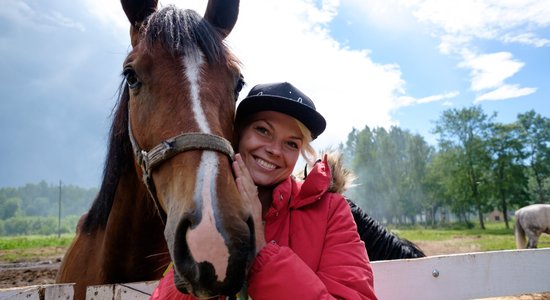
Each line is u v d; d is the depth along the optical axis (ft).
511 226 151.02
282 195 5.37
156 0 7.03
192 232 3.98
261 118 5.49
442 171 153.58
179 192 4.52
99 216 8.54
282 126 5.42
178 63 5.52
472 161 138.82
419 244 59.36
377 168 208.03
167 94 5.35
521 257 9.12
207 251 3.85
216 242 3.88
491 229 132.87
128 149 7.25
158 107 5.37
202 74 5.49
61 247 73.97
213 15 7.15
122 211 7.52
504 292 8.84
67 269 8.93
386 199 203.62
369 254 9.36
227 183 4.47
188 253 4.05
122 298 6.58
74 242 9.49
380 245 9.41
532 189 171.42
